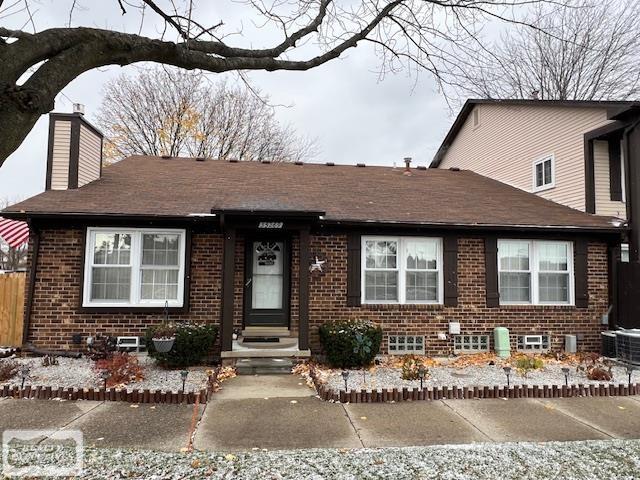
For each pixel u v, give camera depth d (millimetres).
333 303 9461
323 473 4016
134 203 9266
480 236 10039
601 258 10398
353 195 11094
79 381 6918
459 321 9789
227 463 4219
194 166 12898
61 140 9992
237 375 8000
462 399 6566
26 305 8703
